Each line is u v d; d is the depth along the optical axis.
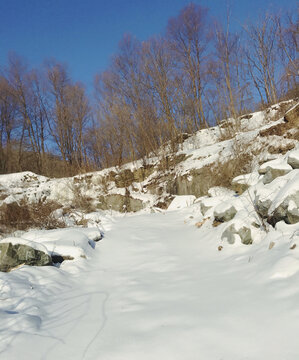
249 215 4.70
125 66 18.62
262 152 9.56
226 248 4.39
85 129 20.42
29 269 4.13
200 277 3.52
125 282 3.75
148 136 16.08
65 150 22.66
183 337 2.21
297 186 4.06
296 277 2.75
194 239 5.64
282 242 3.60
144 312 2.76
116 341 2.29
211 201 7.14
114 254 5.32
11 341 2.30
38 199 13.23
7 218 9.39
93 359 2.07
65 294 3.53
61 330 2.55
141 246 5.61
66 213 11.33
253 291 2.76
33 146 24.31
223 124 17.58
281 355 1.81
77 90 23.09
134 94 17.39
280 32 18.12
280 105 14.70
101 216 9.24
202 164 11.56
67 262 4.75
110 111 16.48
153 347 2.13
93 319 2.74
